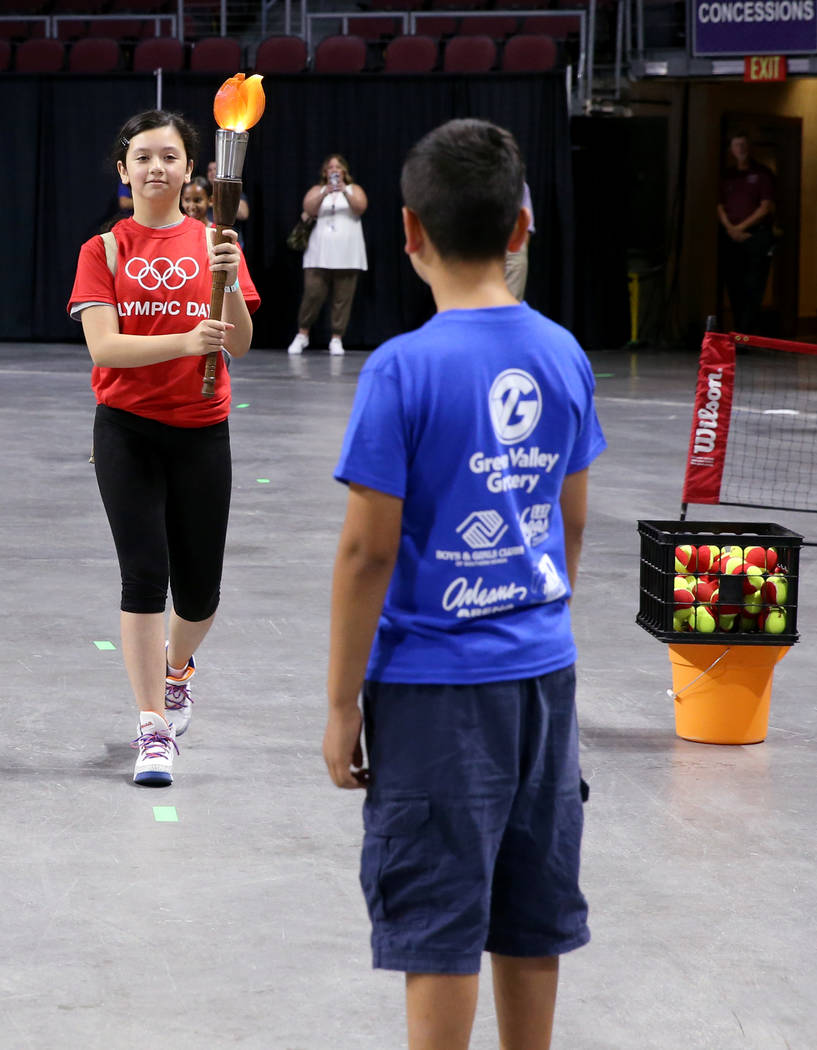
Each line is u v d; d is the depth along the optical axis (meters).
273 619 6.03
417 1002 2.31
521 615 2.32
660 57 17.70
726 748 4.60
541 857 2.37
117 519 4.18
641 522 4.74
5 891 3.48
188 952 3.20
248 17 19.88
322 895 3.51
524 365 2.28
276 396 13.20
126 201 16.20
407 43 18.03
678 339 19.39
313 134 18.08
